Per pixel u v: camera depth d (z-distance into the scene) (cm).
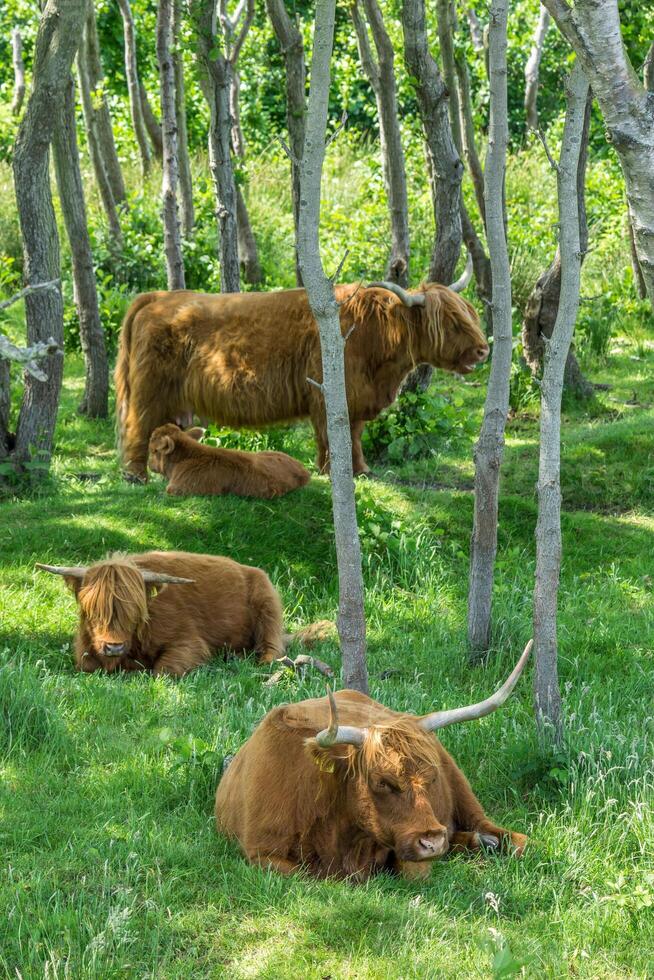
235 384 1088
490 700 512
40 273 1147
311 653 842
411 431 1281
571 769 614
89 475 1280
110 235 1891
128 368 1147
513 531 1098
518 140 2961
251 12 1683
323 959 446
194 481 1056
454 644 857
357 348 1074
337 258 1914
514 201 2233
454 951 454
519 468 1230
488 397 805
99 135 2109
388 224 2031
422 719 515
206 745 625
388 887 507
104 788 600
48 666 798
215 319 1103
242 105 2920
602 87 376
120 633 748
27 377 1161
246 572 855
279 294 1096
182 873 509
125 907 471
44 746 649
